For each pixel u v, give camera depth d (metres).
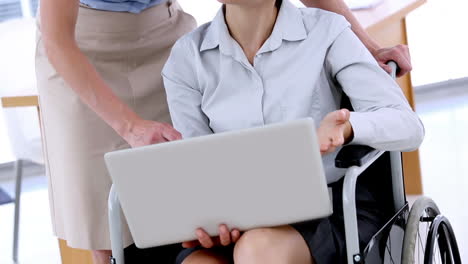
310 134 1.30
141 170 1.37
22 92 2.40
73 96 1.97
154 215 1.42
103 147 1.99
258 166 1.34
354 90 1.66
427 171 3.60
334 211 1.66
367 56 1.68
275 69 1.68
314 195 1.36
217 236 1.50
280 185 1.36
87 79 1.74
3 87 2.77
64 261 2.48
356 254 1.42
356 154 1.47
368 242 1.50
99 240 2.04
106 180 2.02
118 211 1.56
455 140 3.97
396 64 1.88
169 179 1.37
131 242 2.01
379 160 1.79
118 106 1.72
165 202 1.40
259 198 1.37
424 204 1.82
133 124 1.69
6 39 2.78
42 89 2.02
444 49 4.72
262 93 1.67
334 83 1.72
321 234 1.50
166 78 1.78
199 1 3.66
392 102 1.63
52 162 2.09
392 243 1.66
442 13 4.66
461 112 4.39
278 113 1.68
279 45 1.68
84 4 1.96
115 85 2.02
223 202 1.39
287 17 1.69
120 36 1.98
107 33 1.97
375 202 1.76
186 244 1.56
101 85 1.74
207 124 1.76
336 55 1.68
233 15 1.69
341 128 1.46
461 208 3.11
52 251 3.28
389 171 1.79
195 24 2.17
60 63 1.75
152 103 2.06
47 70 1.99
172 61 1.78
